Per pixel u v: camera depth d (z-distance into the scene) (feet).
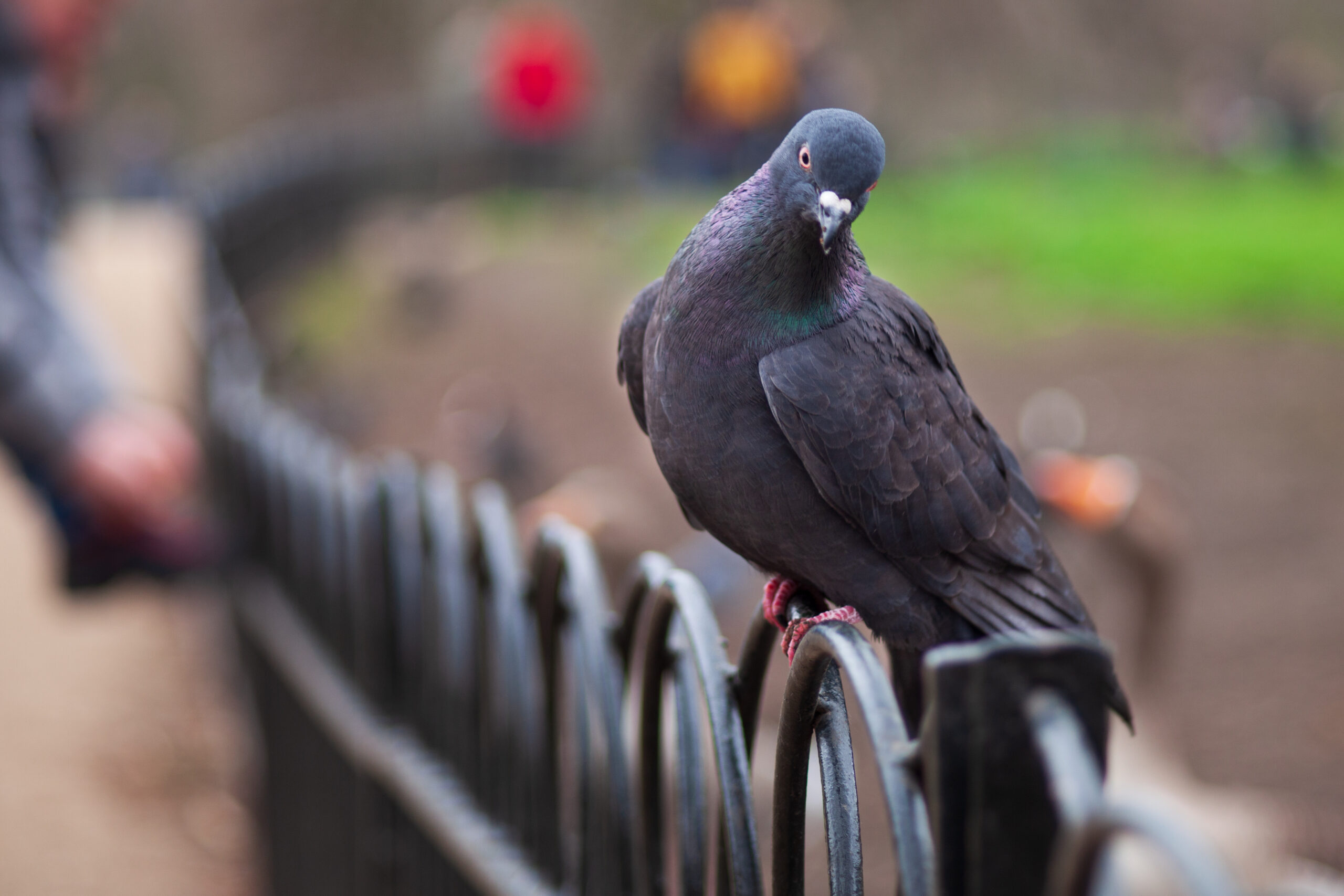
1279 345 65.82
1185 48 194.39
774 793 11.16
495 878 17.02
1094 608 41.55
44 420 25.16
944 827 7.36
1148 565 30.68
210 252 53.21
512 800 17.48
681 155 103.81
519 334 78.02
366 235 111.24
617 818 14.62
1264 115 133.28
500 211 117.60
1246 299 72.13
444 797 19.02
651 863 14.20
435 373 74.28
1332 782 33.14
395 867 21.21
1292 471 52.26
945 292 77.25
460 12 219.41
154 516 26.11
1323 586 44.19
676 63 103.24
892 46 173.88
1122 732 29.50
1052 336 68.85
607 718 14.53
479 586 18.15
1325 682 38.37
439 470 20.43
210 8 241.14
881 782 8.52
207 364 40.32
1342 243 79.66
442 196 125.59
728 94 100.17
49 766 35.40
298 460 26.35
